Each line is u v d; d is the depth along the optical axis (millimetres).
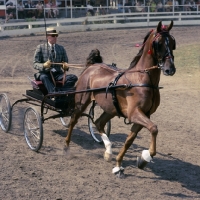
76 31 29203
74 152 7625
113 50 22625
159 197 5797
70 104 7680
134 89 6289
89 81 7320
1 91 13141
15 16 28172
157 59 6145
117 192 5891
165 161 7297
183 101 12445
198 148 8094
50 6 29438
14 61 19109
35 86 8156
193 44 24000
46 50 8008
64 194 5762
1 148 7688
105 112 7371
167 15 33656
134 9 33188
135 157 7453
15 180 6199
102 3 32250
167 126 9727
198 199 5789
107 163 7086
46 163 6984
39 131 7445
